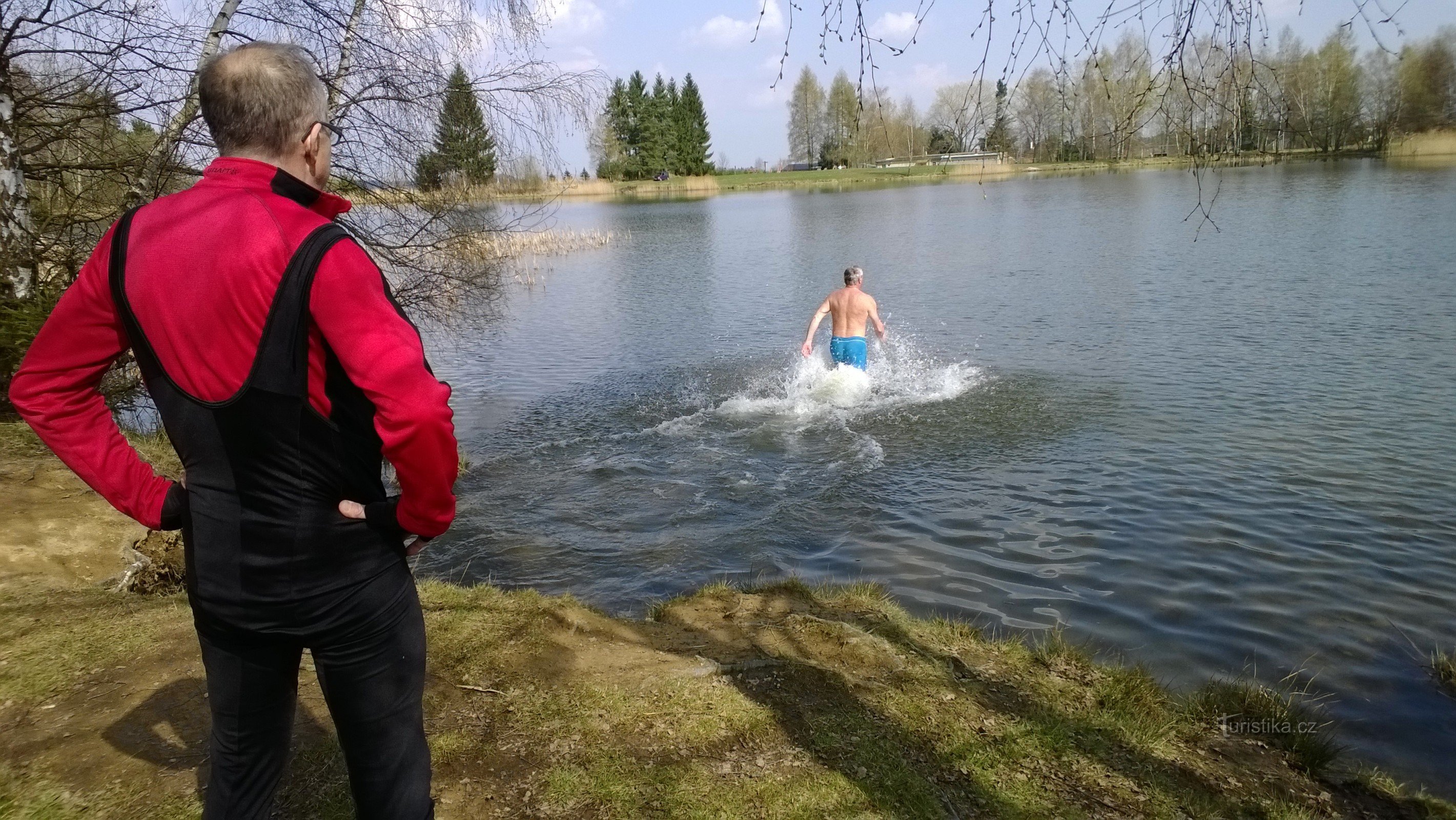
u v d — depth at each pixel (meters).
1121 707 3.70
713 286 22.09
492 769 2.85
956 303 17.03
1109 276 18.98
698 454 8.86
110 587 4.77
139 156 8.23
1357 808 3.25
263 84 1.73
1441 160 46.41
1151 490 7.21
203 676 3.43
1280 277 17.12
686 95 91.69
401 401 1.62
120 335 1.76
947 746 3.19
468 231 9.75
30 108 7.91
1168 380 10.59
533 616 4.01
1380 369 10.45
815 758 3.01
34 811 2.62
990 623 5.20
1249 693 4.03
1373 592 5.46
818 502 7.33
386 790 1.97
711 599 4.87
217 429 1.68
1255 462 7.73
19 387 1.75
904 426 9.41
